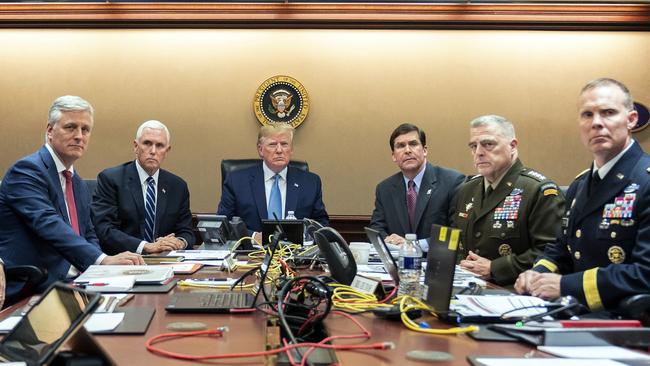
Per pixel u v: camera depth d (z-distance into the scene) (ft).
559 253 7.36
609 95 6.55
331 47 17.28
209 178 17.25
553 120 17.26
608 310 5.72
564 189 10.25
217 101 17.26
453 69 17.28
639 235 6.04
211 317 4.60
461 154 17.25
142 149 12.07
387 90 17.28
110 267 7.22
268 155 12.56
